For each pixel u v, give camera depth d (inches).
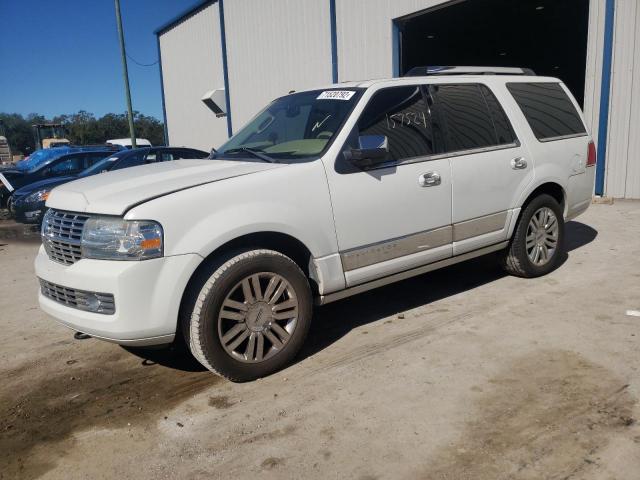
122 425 127.7
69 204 142.9
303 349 162.4
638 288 195.3
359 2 536.7
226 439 119.0
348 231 155.6
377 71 530.3
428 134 176.4
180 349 170.2
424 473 103.5
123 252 127.5
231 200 136.8
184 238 130.0
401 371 143.9
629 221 306.8
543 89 220.7
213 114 851.4
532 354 148.5
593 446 107.9
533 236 209.2
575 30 898.7
